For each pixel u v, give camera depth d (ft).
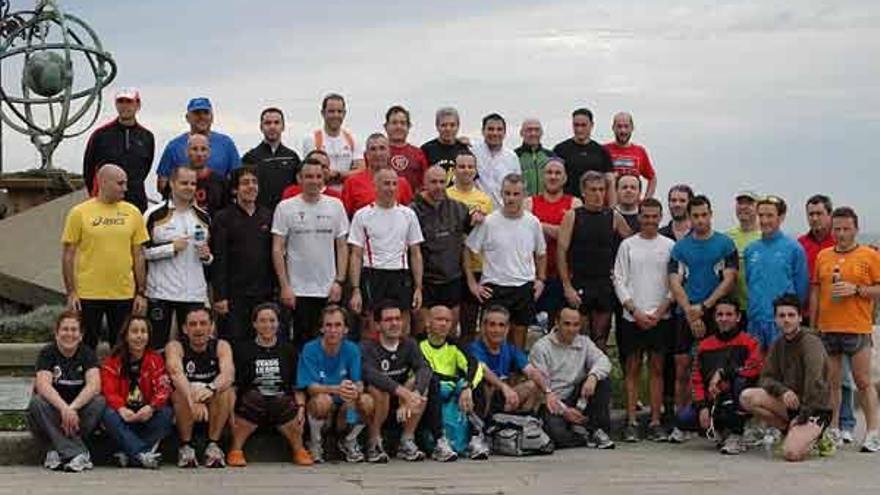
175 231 33.76
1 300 47.11
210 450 31.89
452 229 36.19
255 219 34.27
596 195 36.78
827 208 36.81
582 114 41.50
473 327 37.60
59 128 52.44
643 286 36.60
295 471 31.19
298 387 32.58
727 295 35.94
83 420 31.12
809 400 33.32
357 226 34.88
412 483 29.45
